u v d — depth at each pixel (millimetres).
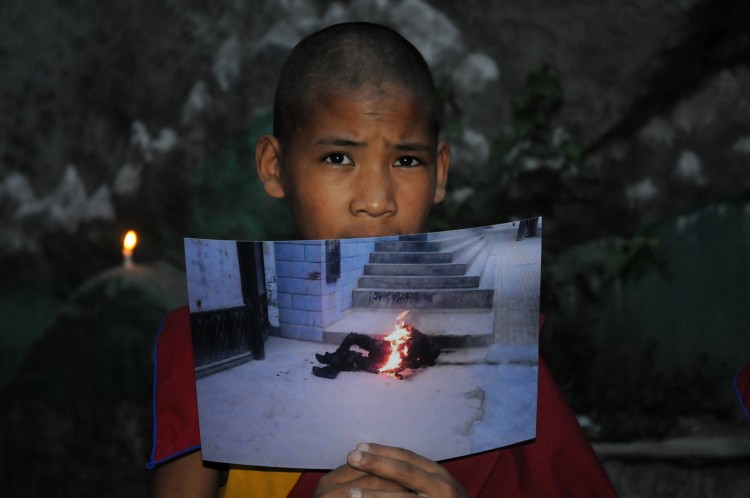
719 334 4988
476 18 5109
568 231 5141
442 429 1248
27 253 5383
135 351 4980
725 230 5027
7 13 5410
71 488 4855
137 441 4867
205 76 5273
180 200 5281
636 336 5016
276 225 5254
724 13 4898
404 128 1378
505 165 5141
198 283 1194
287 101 1438
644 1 4973
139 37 5316
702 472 4363
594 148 5105
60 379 5000
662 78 5020
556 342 4973
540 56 5090
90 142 5387
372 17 5160
